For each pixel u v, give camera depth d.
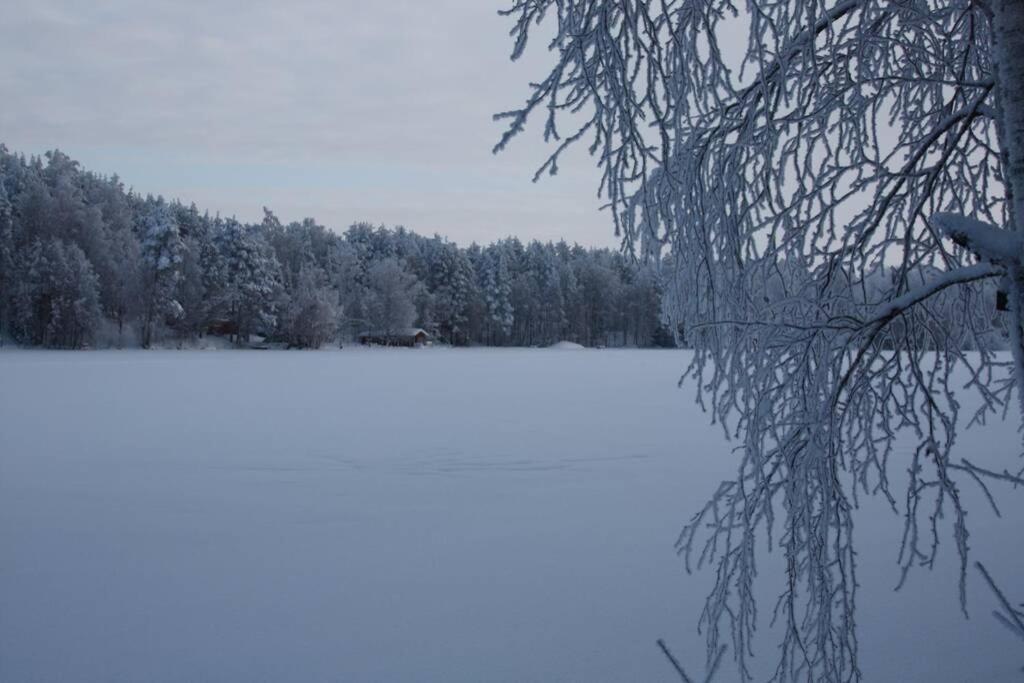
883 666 3.73
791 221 2.43
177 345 58.00
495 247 84.56
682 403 17.31
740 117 2.38
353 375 28.02
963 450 10.05
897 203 2.60
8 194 57.38
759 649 4.01
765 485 2.36
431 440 11.58
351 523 6.64
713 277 2.34
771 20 2.08
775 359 2.26
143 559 5.59
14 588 4.96
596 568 5.38
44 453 10.35
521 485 8.27
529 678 3.67
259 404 17.16
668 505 7.32
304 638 4.15
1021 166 1.78
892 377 2.42
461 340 80.06
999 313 2.76
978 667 3.72
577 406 16.75
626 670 3.77
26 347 51.56
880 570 5.25
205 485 8.29
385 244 86.50
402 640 4.14
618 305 77.56
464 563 5.50
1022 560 5.43
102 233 55.94
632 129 2.12
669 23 2.07
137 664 3.84
